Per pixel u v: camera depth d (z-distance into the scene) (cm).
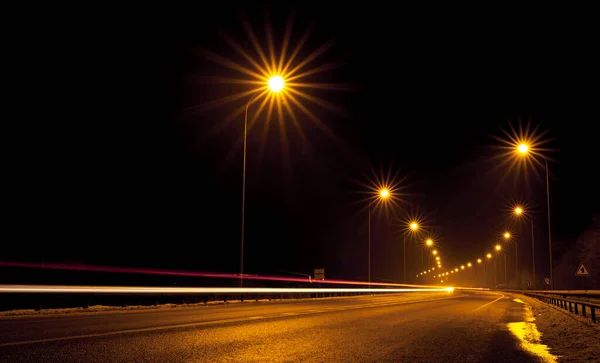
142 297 2789
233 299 3397
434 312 2609
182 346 1152
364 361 1048
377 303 3431
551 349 1295
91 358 975
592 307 1811
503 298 5266
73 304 2388
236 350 1129
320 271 4912
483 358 1133
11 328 1417
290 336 1396
